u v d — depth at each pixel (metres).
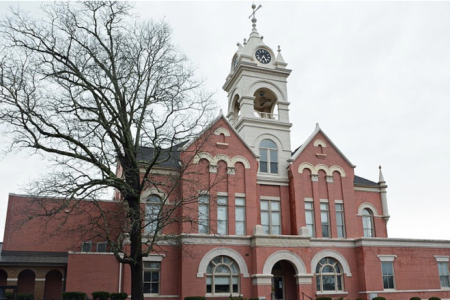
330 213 35.78
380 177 40.00
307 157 36.62
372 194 39.41
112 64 24.16
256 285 30.48
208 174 32.66
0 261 29.16
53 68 22.30
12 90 21.88
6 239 31.55
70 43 23.14
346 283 33.94
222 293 30.39
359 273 34.44
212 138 33.50
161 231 29.89
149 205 30.97
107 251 32.78
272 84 39.62
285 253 31.77
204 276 29.97
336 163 37.44
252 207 33.19
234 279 31.05
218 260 31.03
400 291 34.28
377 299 32.38
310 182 36.19
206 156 32.91
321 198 36.09
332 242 34.62
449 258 36.94
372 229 38.44
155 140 23.55
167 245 30.58
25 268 29.50
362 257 34.22
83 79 22.58
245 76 38.84
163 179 31.55
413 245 35.97
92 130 22.31
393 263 34.94
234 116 41.16
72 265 28.25
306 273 31.83
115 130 24.38
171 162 33.22
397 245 35.47
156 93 24.06
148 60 24.62
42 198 23.56
